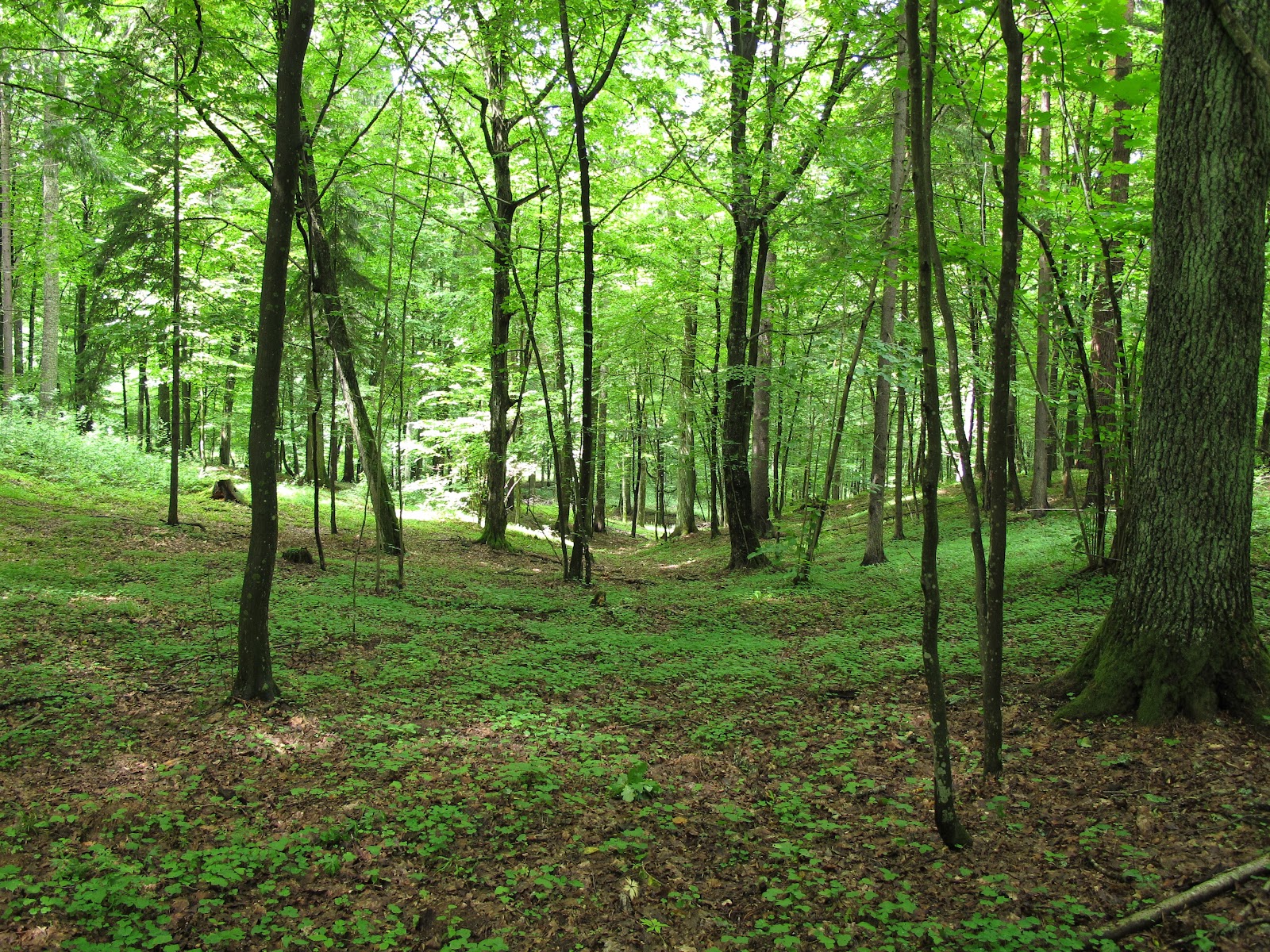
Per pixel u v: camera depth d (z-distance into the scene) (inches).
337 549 567.2
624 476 1418.6
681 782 198.2
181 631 314.3
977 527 181.3
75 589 350.0
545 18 432.1
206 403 909.2
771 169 471.8
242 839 156.7
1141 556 210.1
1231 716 193.0
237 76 406.9
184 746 207.6
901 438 647.8
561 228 579.5
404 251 823.7
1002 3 151.6
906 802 179.0
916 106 151.5
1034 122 294.4
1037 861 146.8
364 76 488.4
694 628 398.0
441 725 239.8
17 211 655.1
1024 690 243.8
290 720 232.7
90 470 655.1
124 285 577.0
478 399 808.3
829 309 639.8
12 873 136.6
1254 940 114.0
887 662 296.4
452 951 123.9
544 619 414.9
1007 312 161.8
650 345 787.4
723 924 133.9
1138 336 339.0
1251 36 187.0
